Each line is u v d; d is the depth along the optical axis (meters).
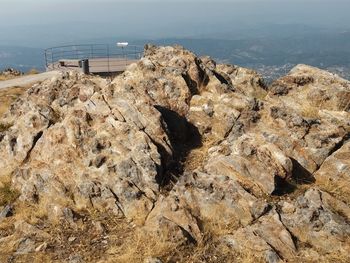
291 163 16.44
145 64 23.19
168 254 14.03
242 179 16.16
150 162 17.47
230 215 15.21
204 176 16.31
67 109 23.83
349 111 20.78
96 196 17.20
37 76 48.19
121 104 20.14
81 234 15.80
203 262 13.73
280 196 15.88
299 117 18.38
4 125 25.67
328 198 15.17
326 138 17.64
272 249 13.75
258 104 19.80
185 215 15.25
